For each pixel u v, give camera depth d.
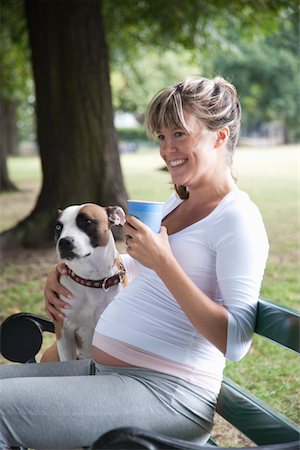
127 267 2.90
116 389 1.93
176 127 2.04
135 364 2.03
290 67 41.38
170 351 2.01
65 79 8.03
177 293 1.87
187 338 2.02
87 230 2.74
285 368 4.07
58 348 2.89
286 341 1.85
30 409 1.87
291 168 20.47
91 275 2.78
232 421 2.07
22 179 19.56
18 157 34.62
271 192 13.89
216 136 2.07
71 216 2.78
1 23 12.48
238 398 2.07
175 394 1.96
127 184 15.97
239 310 1.90
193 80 2.09
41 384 1.92
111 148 8.23
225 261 1.95
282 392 3.71
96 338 2.17
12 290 6.18
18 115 36.22
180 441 1.57
